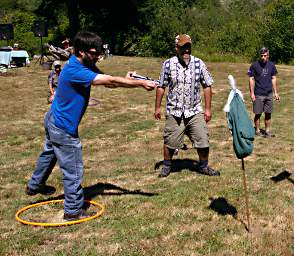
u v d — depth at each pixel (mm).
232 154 8953
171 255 4797
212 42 33750
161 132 11156
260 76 10469
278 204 6188
